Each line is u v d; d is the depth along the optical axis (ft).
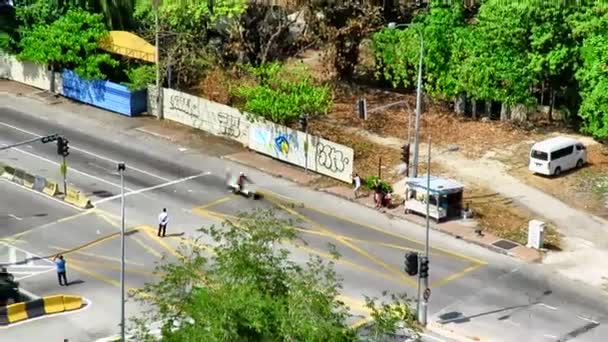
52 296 217.77
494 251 246.47
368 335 159.74
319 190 279.08
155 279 231.09
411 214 264.31
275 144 297.74
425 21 322.34
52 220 259.80
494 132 313.32
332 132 312.09
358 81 352.90
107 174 288.10
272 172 290.56
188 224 258.16
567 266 240.12
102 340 205.26
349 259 240.94
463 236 252.83
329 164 285.43
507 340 208.64
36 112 338.13
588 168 290.35
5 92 356.79
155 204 269.44
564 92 317.83
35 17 362.33
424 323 212.23
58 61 349.41
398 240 251.60
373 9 343.05
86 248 245.86
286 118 298.35
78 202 267.59
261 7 347.56
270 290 141.49
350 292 225.35
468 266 239.50
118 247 246.47
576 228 258.16
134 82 334.44
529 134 312.50
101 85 339.77
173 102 328.70
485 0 329.93
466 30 315.58
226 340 134.10
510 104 310.86
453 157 297.12
